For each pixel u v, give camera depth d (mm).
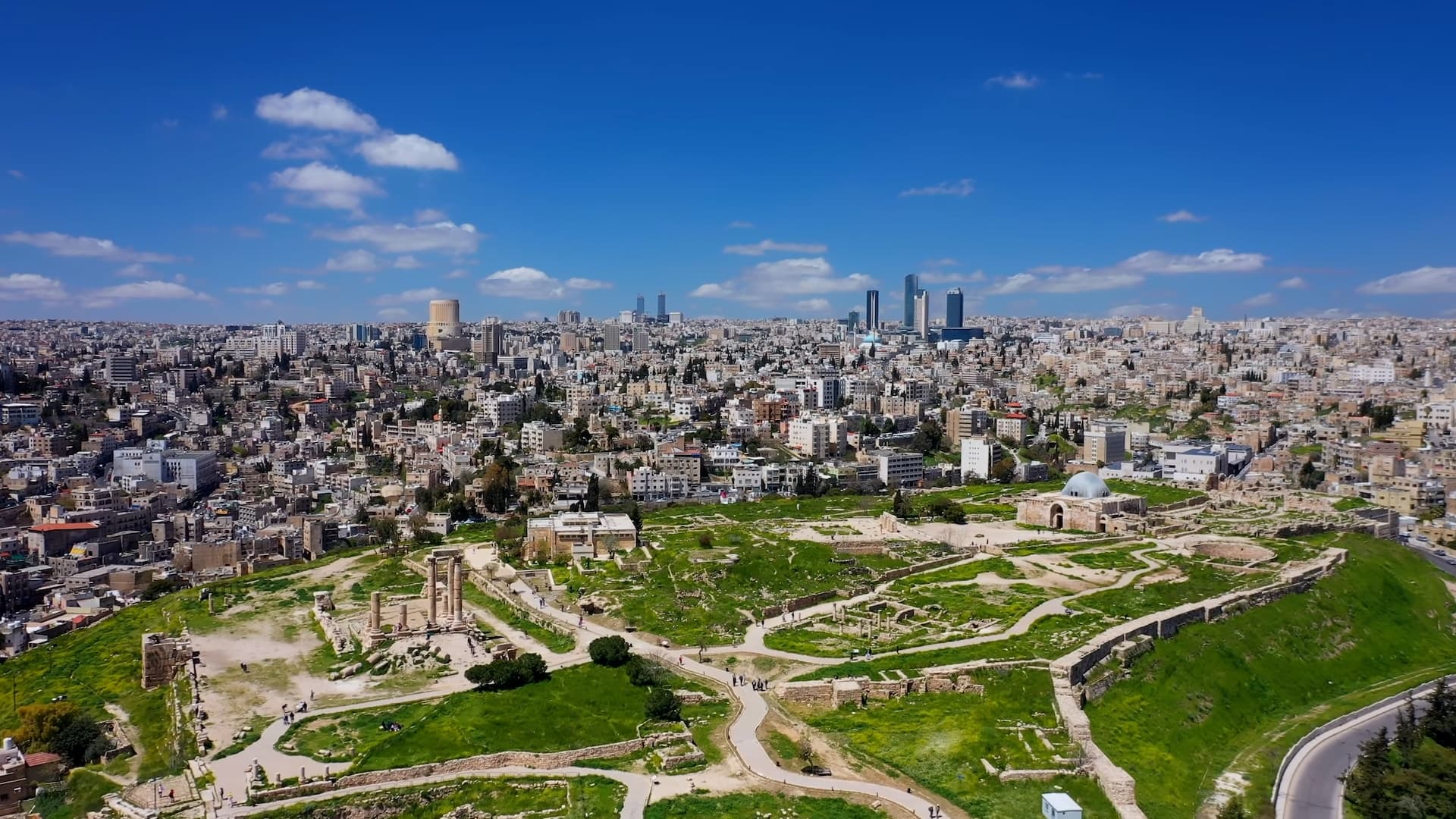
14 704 191125
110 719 179500
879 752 142250
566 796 131500
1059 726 148750
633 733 149875
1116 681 172000
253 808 129500
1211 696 179625
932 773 136375
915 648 180250
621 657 175750
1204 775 155625
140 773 150500
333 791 133625
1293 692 191625
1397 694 196875
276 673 190375
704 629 199250
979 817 126125
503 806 130250
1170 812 139625
